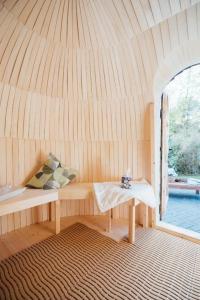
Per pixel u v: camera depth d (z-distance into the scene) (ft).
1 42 7.26
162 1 6.66
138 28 7.66
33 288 5.75
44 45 8.08
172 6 6.82
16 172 9.42
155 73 8.94
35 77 8.78
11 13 6.70
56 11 7.09
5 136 8.91
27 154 9.77
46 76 9.01
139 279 6.14
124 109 10.17
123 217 10.93
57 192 8.93
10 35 7.23
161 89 10.01
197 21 7.32
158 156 10.26
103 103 10.28
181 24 7.47
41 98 9.53
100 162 10.97
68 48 8.49
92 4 7.09
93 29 7.82
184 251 7.73
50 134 10.35
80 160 11.02
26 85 8.75
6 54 7.59
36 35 7.64
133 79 9.37
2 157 8.89
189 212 12.79
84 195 9.20
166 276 6.29
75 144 10.93
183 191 18.19
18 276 6.24
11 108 8.80
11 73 8.09
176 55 8.54
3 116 8.69
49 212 10.54
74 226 9.84
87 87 9.83
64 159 10.79
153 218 9.84
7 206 7.20
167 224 9.92
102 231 9.34
